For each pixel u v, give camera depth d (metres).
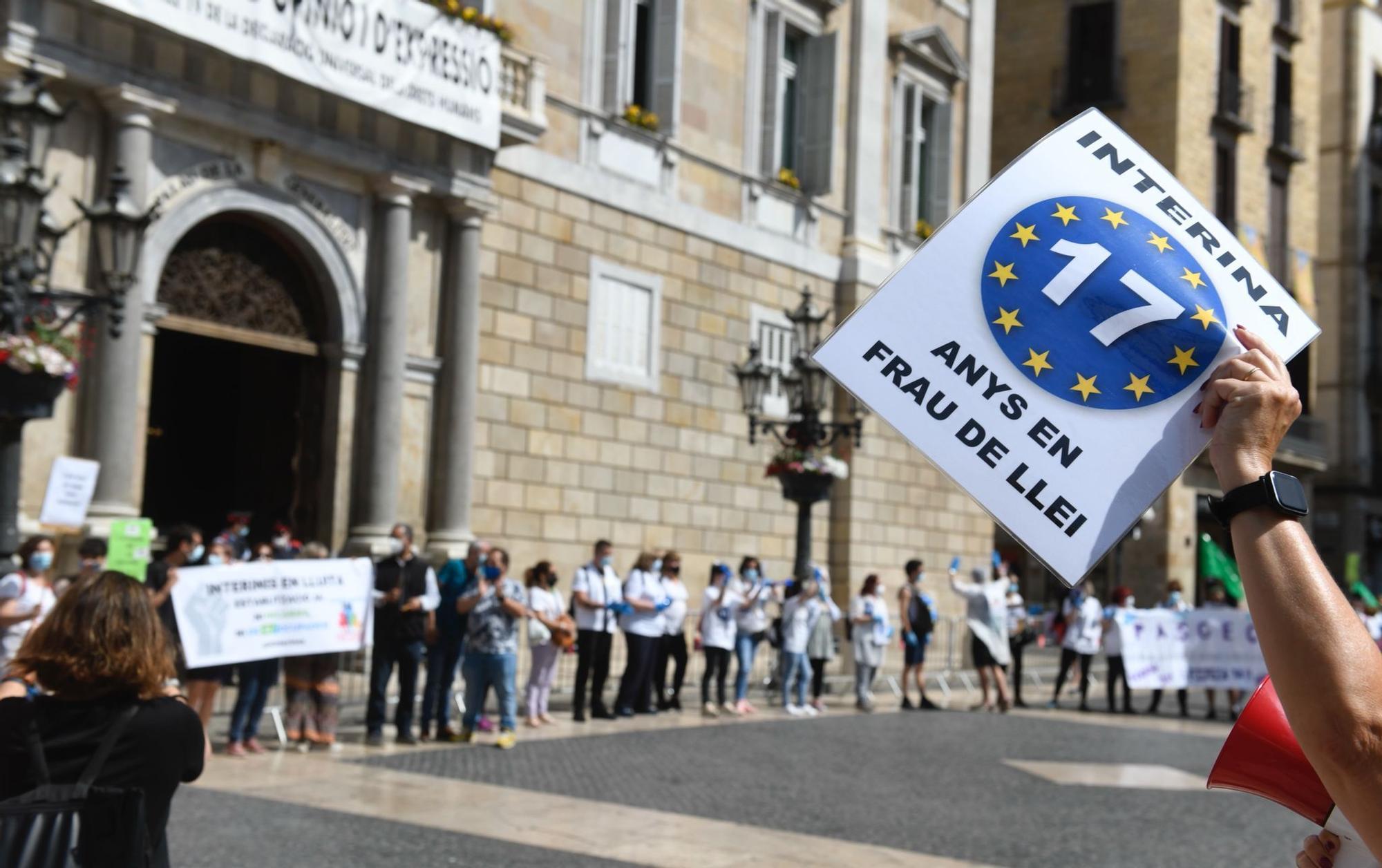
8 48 13.26
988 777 12.05
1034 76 36.06
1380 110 44.81
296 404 17.42
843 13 24.81
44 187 10.55
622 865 7.76
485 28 17.77
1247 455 1.71
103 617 3.21
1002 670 19.72
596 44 20.34
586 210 20.17
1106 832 9.58
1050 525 2.23
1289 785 1.92
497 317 18.92
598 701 15.12
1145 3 34.50
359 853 7.74
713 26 22.39
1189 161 34.22
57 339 10.32
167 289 15.51
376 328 17.31
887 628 17.84
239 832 8.21
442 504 18.02
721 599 16.27
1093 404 2.25
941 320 2.34
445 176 17.86
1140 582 33.88
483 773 10.95
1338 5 43.75
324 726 12.13
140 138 14.50
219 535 18.14
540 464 19.44
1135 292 2.28
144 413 14.71
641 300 21.05
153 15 14.10
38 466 13.88
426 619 12.65
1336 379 43.44
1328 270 43.78
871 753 13.18
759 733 14.41
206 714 11.50
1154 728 17.47
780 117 23.81
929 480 26.61
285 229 16.45
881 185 25.64
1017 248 2.35
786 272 23.70
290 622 11.68
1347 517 43.03
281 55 15.23
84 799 2.92
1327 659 1.54
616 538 20.53
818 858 8.16
